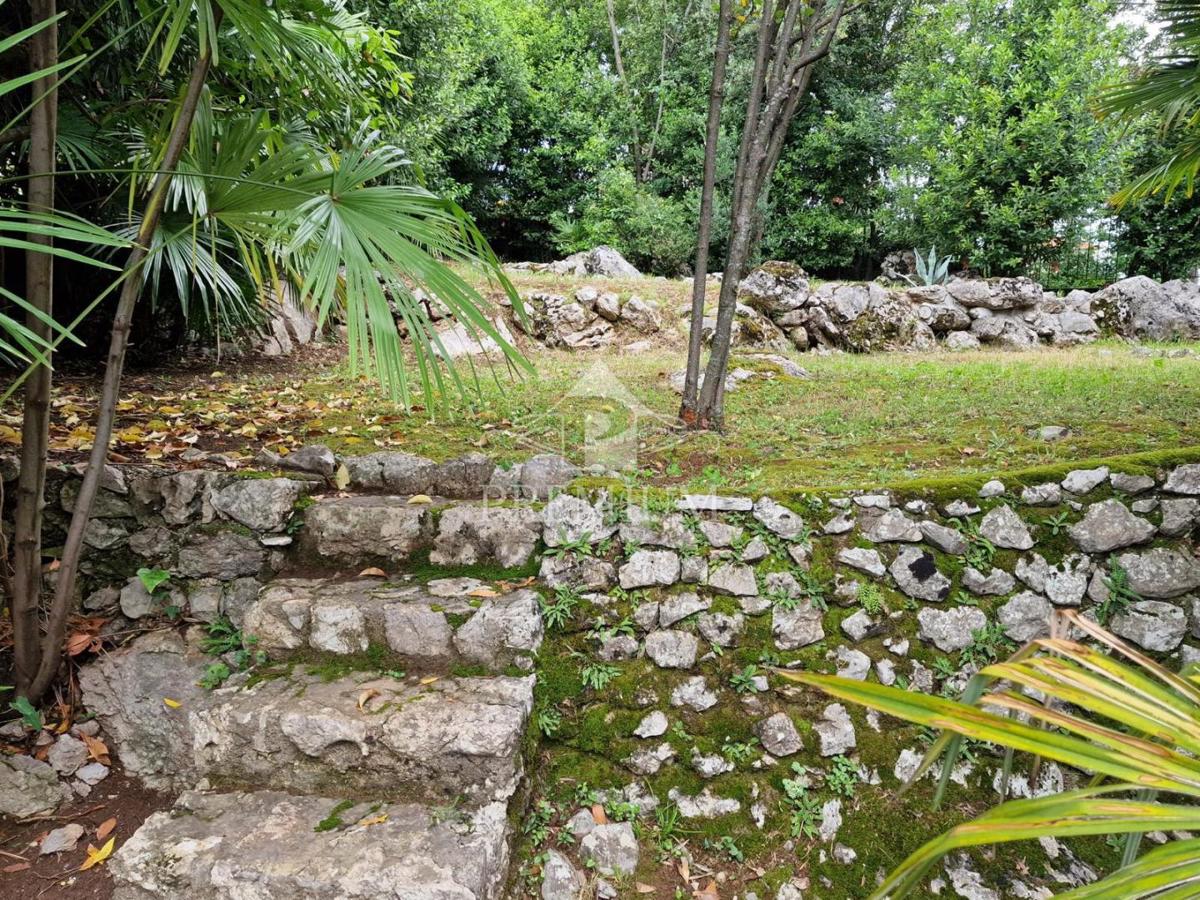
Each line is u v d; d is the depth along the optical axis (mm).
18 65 2893
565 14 17359
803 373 5480
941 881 2199
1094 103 3975
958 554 2619
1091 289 11656
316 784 2141
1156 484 2646
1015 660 1020
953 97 11898
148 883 1868
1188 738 856
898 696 880
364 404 4172
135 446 3129
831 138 13547
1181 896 747
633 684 2461
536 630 2457
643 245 12242
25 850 2107
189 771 2338
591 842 2211
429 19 8656
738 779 2365
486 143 13688
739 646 2516
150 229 2055
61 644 2346
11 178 1733
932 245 12164
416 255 2025
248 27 1963
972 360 6520
